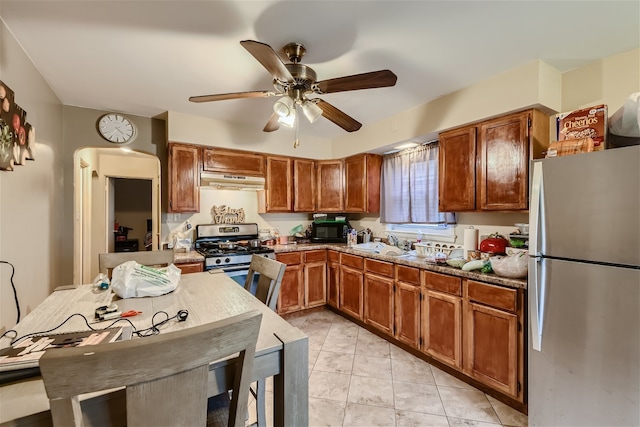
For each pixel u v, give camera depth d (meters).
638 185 1.25
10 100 1.54
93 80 2.21
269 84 2.28
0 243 1.49
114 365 0.63
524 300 1.77
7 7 1.41
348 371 2.27
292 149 3.70
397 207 3.45
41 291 2.11
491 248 2.24
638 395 1.27
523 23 1.54
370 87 1.74
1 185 1.50
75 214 2.80
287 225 4.08
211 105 2.75
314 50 1.81
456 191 2.45
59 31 1.61
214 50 1.81
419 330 2.44
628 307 1.29
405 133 2.89
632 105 1.45
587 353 1.42
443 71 2.08
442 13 1.47
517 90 2.01
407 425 1.70
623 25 1.56
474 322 2.03
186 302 1.43
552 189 1.52
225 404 1.15
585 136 1.66
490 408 1.85
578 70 2.01
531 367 1.64
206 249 3.18
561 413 1.52
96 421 0.74
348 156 3.76
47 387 0.58
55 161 2.47
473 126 2.32
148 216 6.59
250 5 1.42
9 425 0.66
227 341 0.76
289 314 3.44
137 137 3.04
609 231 1.33
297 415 1.01
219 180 3.22
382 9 1.44
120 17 1.50
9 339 1.03
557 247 1.51
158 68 2.04
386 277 2.77
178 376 0.71
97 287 1.66
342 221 3.91
